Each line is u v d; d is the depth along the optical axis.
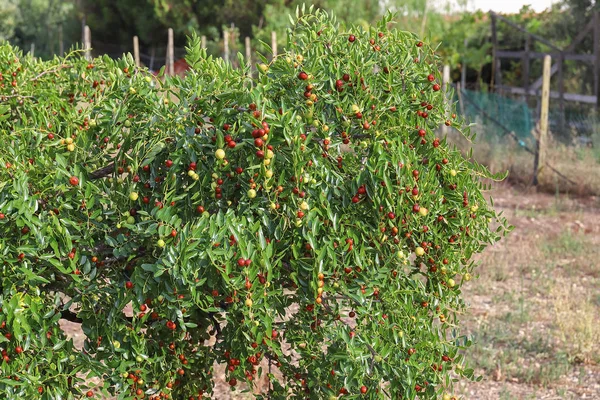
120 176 3.16
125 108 3.20
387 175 3.24
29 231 2.93
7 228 2.89
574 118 15.97
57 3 37.53
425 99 3.53
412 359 3.30
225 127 3.09
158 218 2.96
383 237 3.26
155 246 3.06
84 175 3.10
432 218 3.37
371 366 3.24
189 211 3.15
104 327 3.09
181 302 2.97
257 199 3.11
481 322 6.70
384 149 3.35
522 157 13.35
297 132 3.06
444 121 3.56
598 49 15.27
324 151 3.27
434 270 3.49
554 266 8.42
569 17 19.09
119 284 3.10
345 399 3.18
